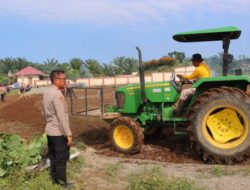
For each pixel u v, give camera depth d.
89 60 57.28
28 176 4.66
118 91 7.09
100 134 8.27
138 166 5.48
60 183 4.50
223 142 5.68
